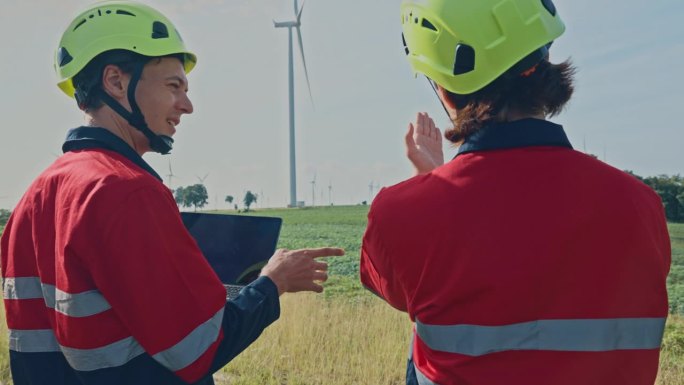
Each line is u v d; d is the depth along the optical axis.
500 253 1.84
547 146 1.95
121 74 2.50
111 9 2.55
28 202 2.50
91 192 2.19
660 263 1.85
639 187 1.91
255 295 2.46
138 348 2.24
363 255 2.21
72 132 2.52
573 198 1.85
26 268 2.47
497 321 1.83
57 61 2.60
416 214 1.97
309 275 2.66
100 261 2.15
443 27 2.04
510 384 1.79
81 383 2.40
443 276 1.91
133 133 2.59
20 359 2.47
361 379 7.83
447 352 1.91
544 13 2.06
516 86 2.03
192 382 2.22
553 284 1.81
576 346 1.79
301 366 8.28
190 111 2.69
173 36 2.58
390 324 10.30
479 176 1.93
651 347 1.83
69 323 2.21
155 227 2.18
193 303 2.20
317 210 64.62
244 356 8.51
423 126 2.71
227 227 2.95
